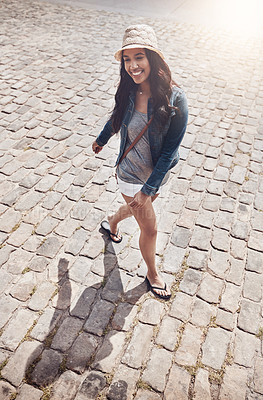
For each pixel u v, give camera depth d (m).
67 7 9.63
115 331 2.43
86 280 2.77
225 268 2.87
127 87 1.91
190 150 4.19
